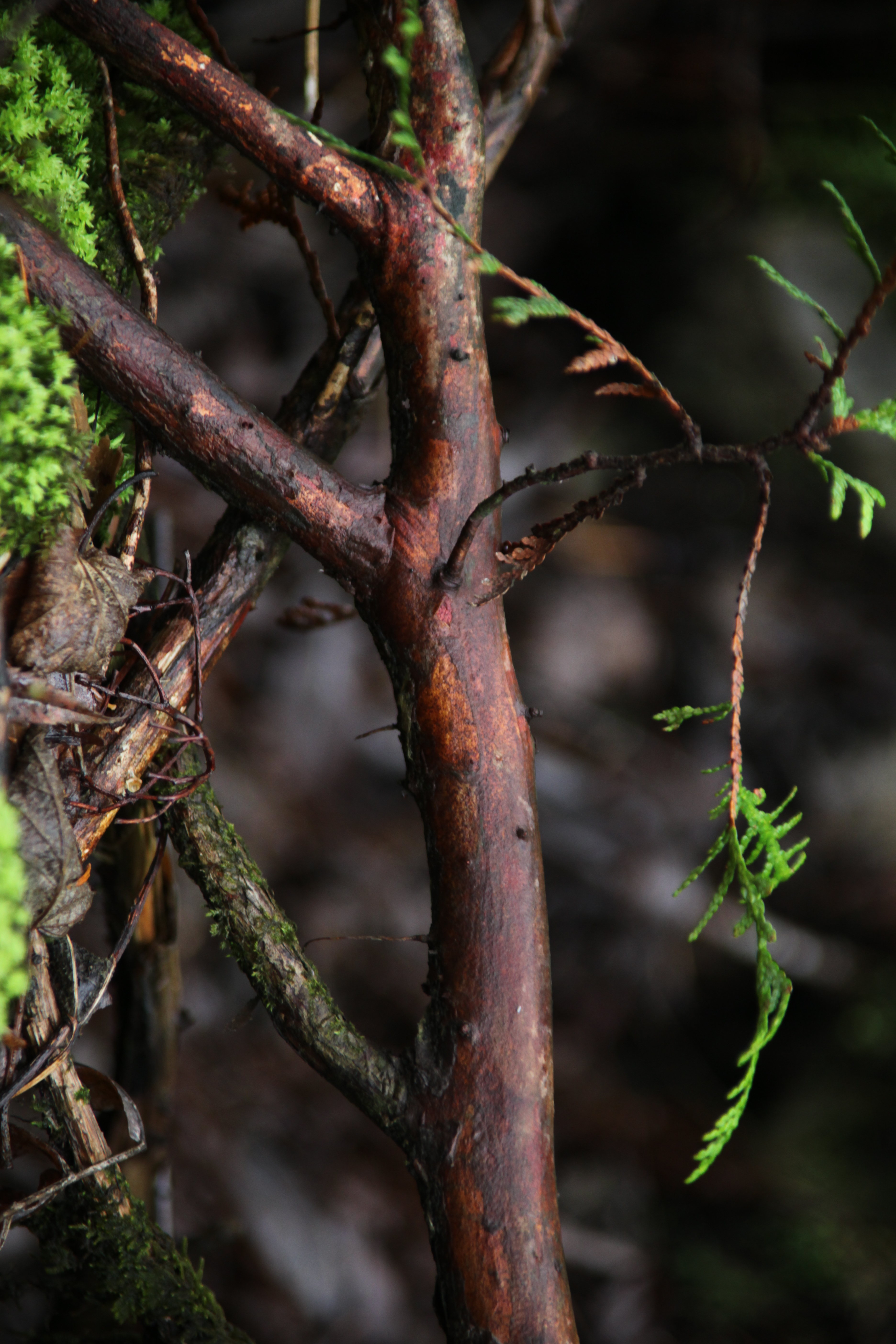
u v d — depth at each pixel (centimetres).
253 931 75
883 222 238
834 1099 193
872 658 243
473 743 74
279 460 73
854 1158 185
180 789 75
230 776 185
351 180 73
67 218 74
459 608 74
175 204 78
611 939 204
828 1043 202
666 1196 179
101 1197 75
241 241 227
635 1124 186
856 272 241
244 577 75
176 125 77
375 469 208
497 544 74
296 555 206
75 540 73
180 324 217
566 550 241
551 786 211
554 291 265
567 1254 167
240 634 204
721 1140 73
